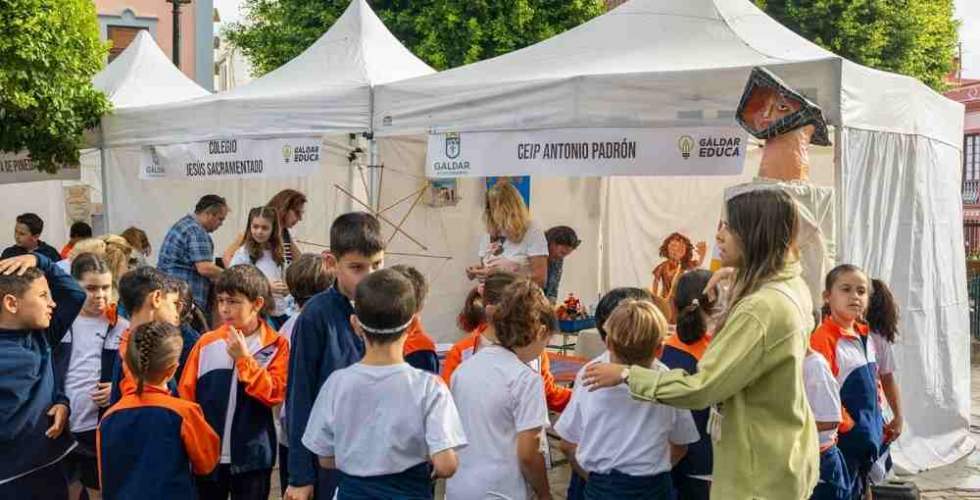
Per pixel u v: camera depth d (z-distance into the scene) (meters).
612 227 10.73
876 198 6.39
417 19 19.41
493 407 3.72
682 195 10.15
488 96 6.37
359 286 3.21
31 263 4.02
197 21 21.27
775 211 3.02
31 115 9.19
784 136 4.69
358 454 3.13
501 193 6.89
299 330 3.67
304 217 10.64
